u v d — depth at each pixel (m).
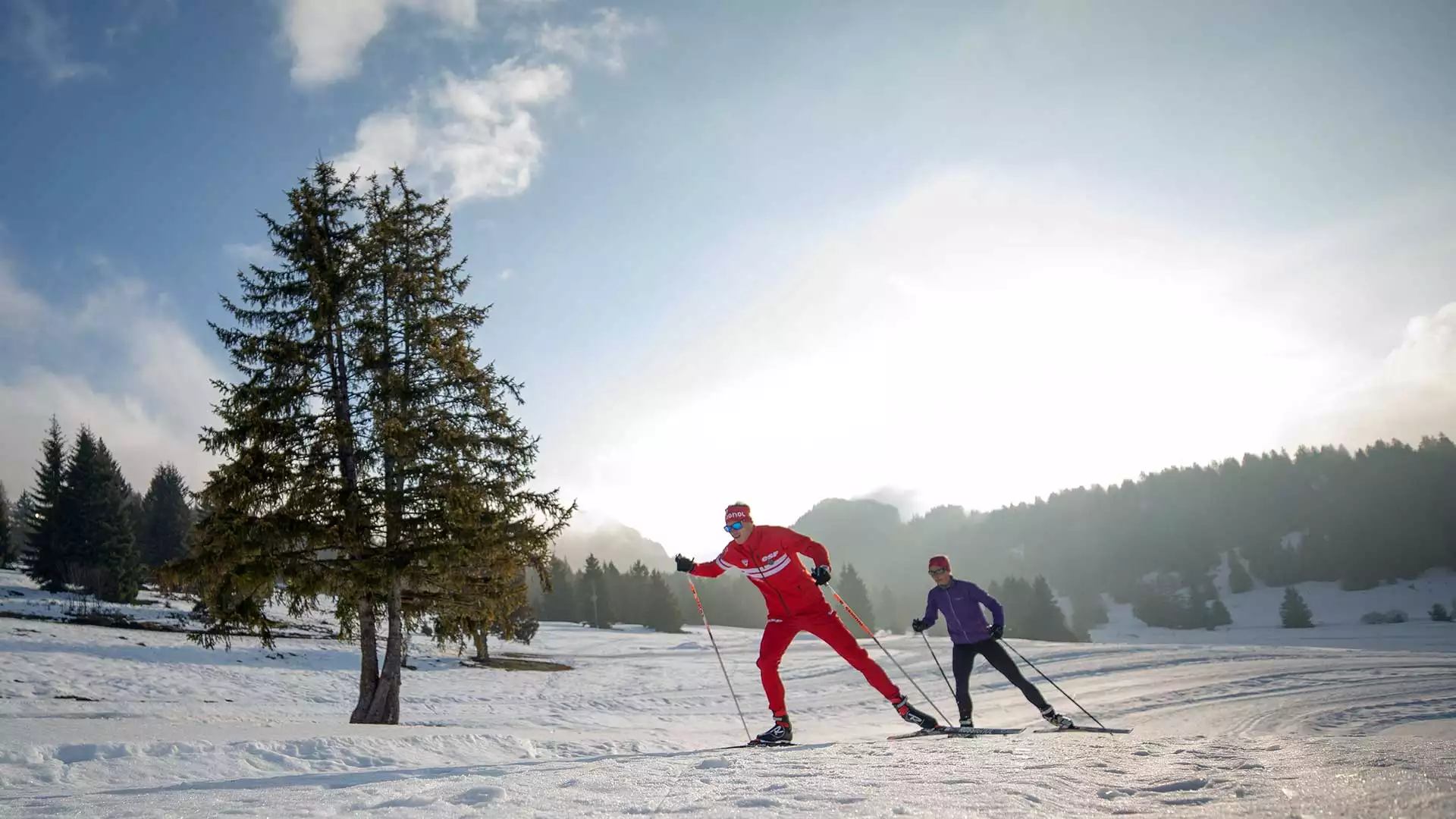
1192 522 181.50
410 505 14.02
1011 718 14.85
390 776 4.12
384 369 14.89
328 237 15.59
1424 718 12.18
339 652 31.16
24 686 18.33
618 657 41.00
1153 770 2.69
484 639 15.55
